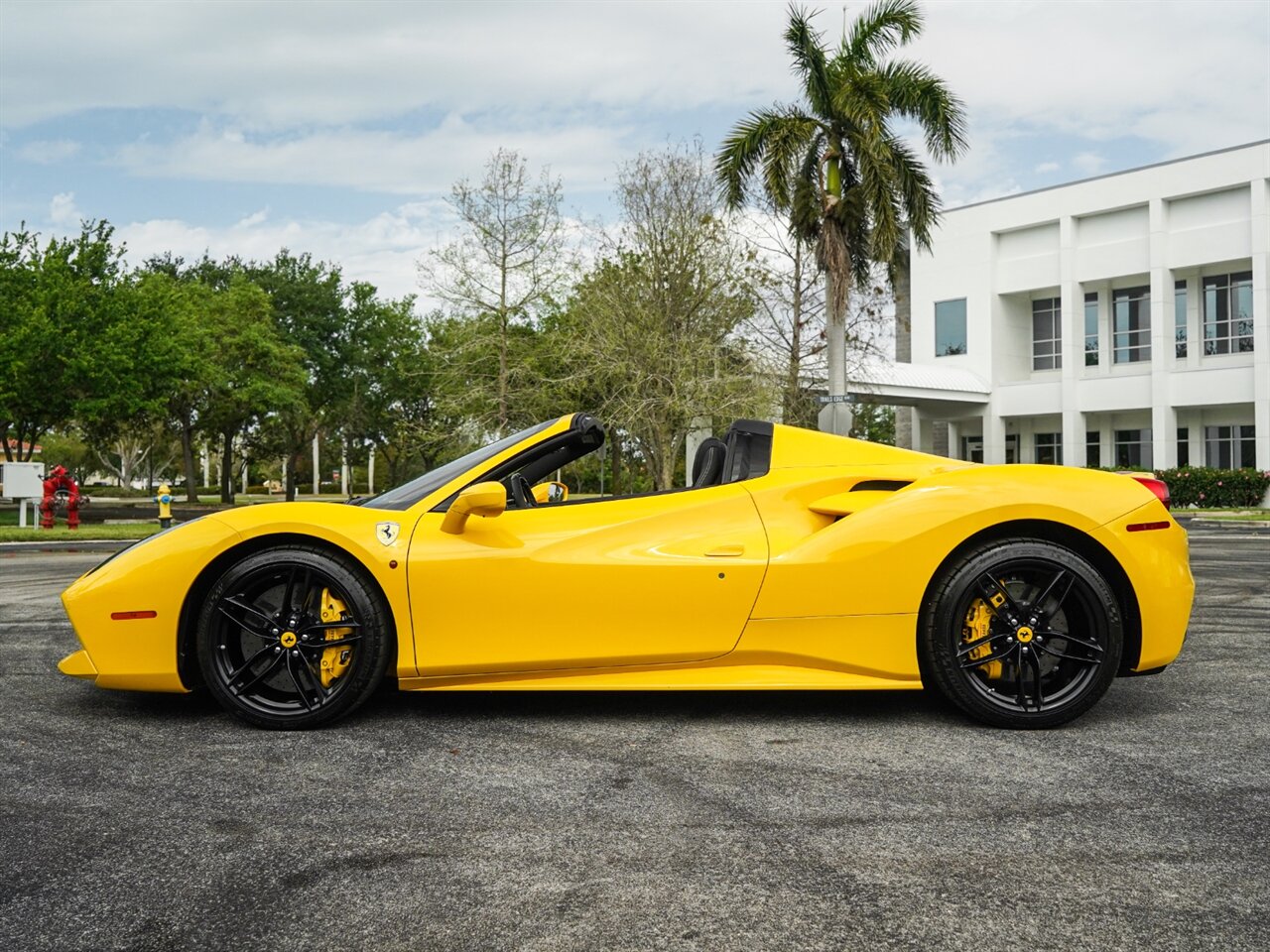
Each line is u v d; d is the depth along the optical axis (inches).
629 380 857.5
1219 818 105.9
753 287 886.4
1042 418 1360.7
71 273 1081.4
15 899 87.3
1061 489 146.3
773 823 105.0
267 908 85.1
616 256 885.2
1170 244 1191.6
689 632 144.9
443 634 144.0
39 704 161.3
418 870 93.3
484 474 154.7
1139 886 88.9
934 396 1263.5
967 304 1355.8
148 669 147.1
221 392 1587.1
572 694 165.3
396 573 143.3
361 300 1948.8
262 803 112.5
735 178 789.2
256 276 1903.3
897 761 127.6
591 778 120.8
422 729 144.1
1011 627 143.2
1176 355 1232.2
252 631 144.8
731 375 824.9
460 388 915.4
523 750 133.3
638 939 79.2
